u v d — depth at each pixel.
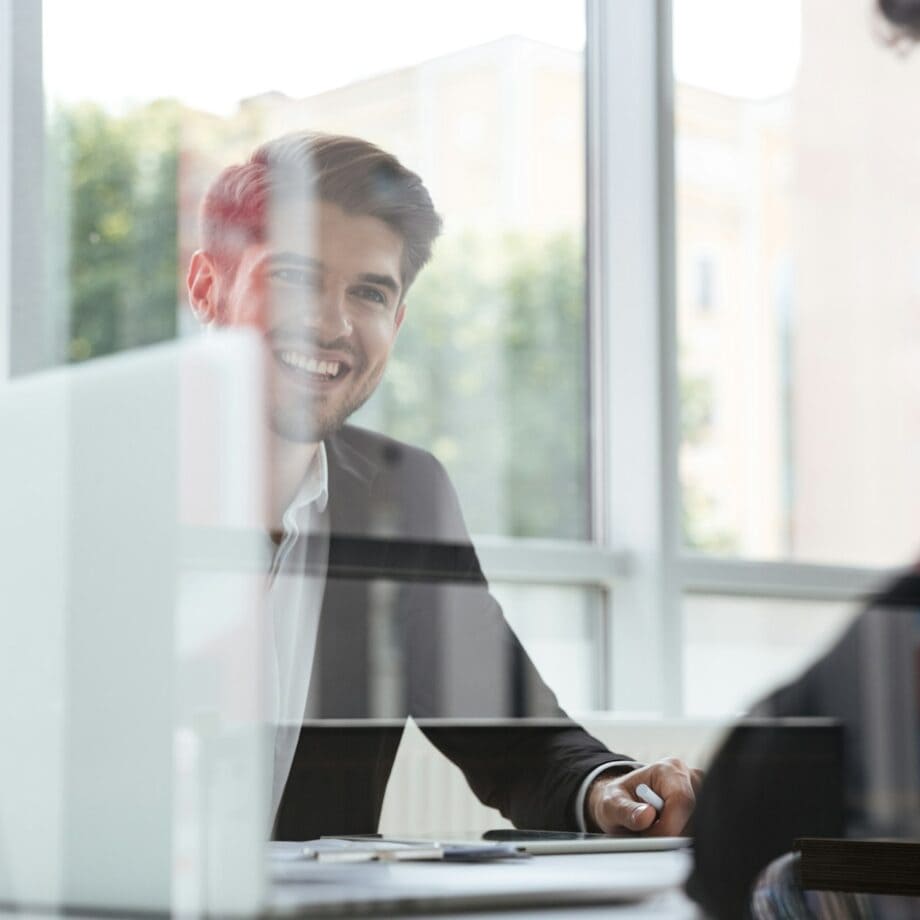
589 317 2.56
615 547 2.56
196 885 1.65
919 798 2.59
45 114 1.87
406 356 2.26
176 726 1.77
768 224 2.80
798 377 2.81
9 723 1.73
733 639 2.66
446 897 0.82
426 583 2.05
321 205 2.01
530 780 1.79
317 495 1.95
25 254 1.84
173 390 1.86
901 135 2.93
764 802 2.40
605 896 0.88
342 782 1.86
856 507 2.84
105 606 1.79
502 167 2.43
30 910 1.70
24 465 1.78
